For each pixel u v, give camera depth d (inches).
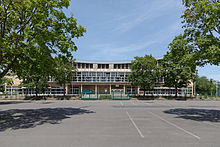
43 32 419.8
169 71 1422.2
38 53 406.6
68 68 1414.9
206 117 480.4
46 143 243.4
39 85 1423.5
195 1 466.3
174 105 890.7
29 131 314.2
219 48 401.4
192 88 2117.4
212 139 263.6
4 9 392.5
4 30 432.1
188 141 253.1
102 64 2357.3
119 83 2191.2
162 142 247.9
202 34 476.4
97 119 443.5
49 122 402.6
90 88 2279.8
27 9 409.4
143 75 1433.3
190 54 464.1
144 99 1467.8
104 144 238.2
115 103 1026.1
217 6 402.9
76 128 338.0
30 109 688.4
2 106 836.6
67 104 950.4
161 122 402.9
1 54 405.1
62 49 487.8
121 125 367.6
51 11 452.4
